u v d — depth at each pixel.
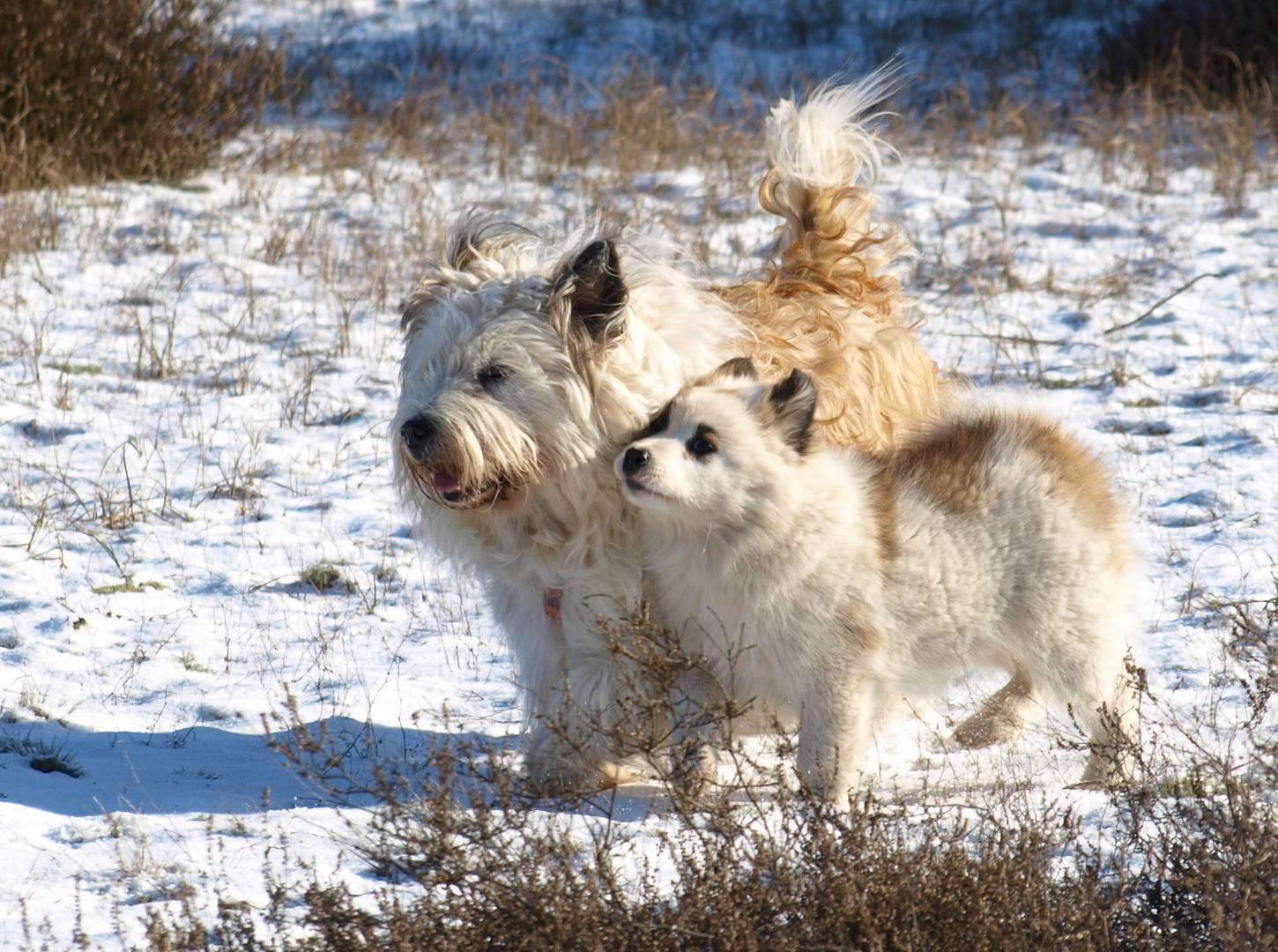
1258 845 6.32
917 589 8.38
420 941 5.89
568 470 8.53
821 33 42.00
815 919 5.88
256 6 44.34
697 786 7.59
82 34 27.08
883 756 9.41
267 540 13.76
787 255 11.29
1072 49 38.88
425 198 26.86
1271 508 13.68
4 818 7.91
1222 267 22.70
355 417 17.22
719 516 7.98
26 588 12.38
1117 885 6.30
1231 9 34.31
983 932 5.80
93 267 22.25
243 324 20.23
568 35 42.31
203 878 6.99
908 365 10.85
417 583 12.89
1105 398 17.36
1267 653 8.26
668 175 28.41
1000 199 27.17
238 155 28.75
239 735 9.81
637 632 7.67
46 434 16.30
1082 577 8.62
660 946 5.83
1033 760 9.30
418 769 8.94
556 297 8.55
